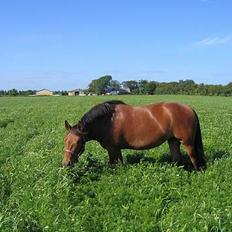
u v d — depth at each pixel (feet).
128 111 39.45
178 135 39.34
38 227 27.30
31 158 45.68
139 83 516.32
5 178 38.11
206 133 64.39
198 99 280.92
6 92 526.57
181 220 26.04
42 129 82.84
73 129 38.40
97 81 536.83
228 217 26.04
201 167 39.93
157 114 39.27
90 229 26.91
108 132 39.11
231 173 37.27
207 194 31.81
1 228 25.88
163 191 32.55
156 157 44.29
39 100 277.64
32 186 34.78
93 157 41.60
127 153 46.06
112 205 30.91
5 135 74.08
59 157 43.93
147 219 27.63
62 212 29.07
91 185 35.01
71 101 243.81
